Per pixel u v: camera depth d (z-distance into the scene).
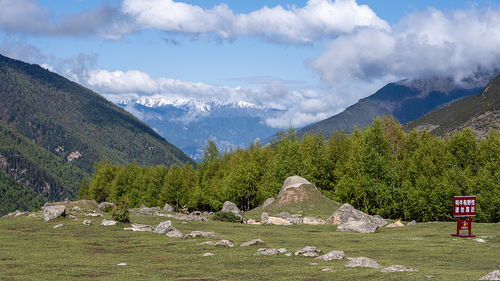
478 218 90.88
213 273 31.03
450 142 107.75
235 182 124.12
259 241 45.03
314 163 122.62
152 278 29.06
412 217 103.69
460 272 29.23
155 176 163.25
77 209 82.81
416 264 34.59
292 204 98.38
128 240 48.47
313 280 27.28
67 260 36.62
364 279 26.78
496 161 98.12
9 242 46.91
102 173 182.38
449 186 93.88
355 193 102.00
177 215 83.56
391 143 129.25
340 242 50.12
